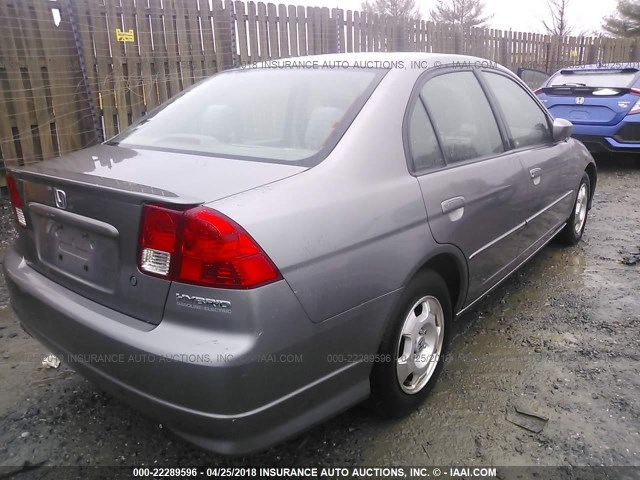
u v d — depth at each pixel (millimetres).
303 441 2504
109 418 2668
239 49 7648
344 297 2068
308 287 1925
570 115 8609
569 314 3795
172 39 6891
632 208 6617
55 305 2213
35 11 5730
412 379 2676
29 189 2402
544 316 3770
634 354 3254
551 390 2891
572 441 2496
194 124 2773
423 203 2486
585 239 5445
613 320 3703
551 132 4207
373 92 2555
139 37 6586
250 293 1772
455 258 2771
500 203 3176
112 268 2035
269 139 2459
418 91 2746
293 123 2510
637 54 18500
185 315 1828
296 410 1988
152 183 2031
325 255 1990
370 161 2324
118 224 1968
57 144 6145
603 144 8359
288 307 1860
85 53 6180
